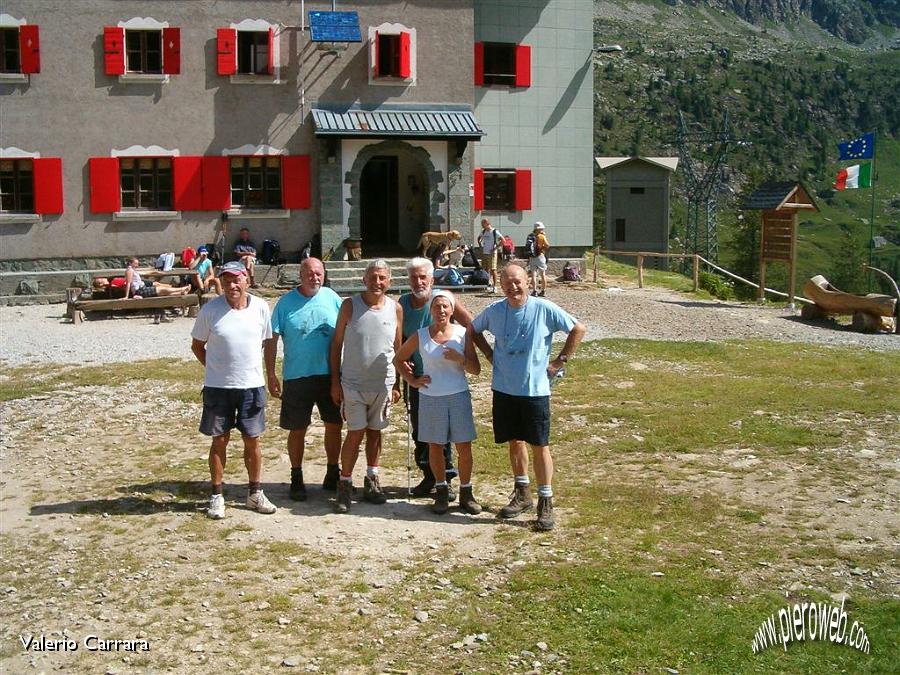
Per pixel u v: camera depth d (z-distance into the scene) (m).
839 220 162.88
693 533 7.89
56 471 10.21
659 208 58.78
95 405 13.11
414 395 9.03
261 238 25.73
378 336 8.55
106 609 6.83
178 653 6.20
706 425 11.35
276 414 12.62
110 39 24.62
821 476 9.37
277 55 25.41
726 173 160.88
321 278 8.93
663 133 169.50
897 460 9.87
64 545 8.02
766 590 6.79
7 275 24.67
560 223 29.28
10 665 6.11
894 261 143.50
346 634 6.39
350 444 8.62
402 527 8.26
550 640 6.20
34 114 24.70
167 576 7.35
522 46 28.38
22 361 16.31
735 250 89.62
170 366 15.55
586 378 14.25
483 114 28.45
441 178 26.20
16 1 24.44
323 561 7.55
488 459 10.25
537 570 7.20
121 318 21.34
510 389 8.06
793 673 5.73
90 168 24.92
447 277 24.22
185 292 21.83
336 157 25.47
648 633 6.22
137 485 9.61
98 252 25.17
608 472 9.70
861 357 16.23
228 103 25.38
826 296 20.41
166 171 25.56
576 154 29.23
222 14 25.20
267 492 9.33
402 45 25.91
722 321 20.45
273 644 6.28
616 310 21.81
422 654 6.11
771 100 196.25
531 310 8.02
